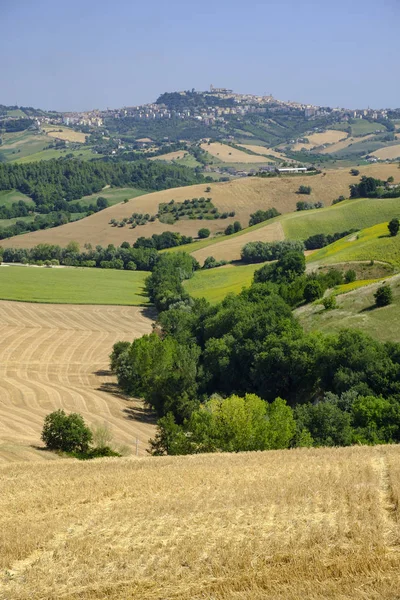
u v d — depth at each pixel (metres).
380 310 107.31
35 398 103.00
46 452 65.19
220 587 22.33
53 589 23.55
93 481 40.00
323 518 28.14
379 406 67.50
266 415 66.88
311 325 110.31
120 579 23.94
